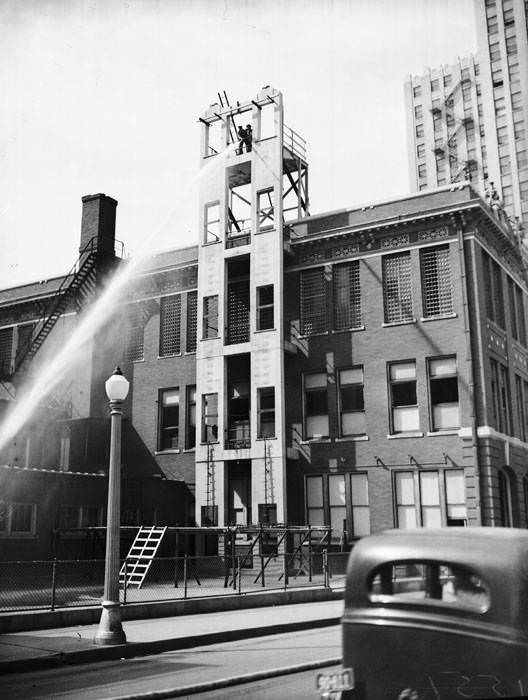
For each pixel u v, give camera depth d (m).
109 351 38.12
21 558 26.27
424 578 5.32
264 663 10.82
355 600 5.62
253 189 34.09
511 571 4.93
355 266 33.03
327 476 31.72
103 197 39.38
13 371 37.97
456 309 30.17
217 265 34.81
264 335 32.59
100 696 8.50
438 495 29.28
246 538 31.38
